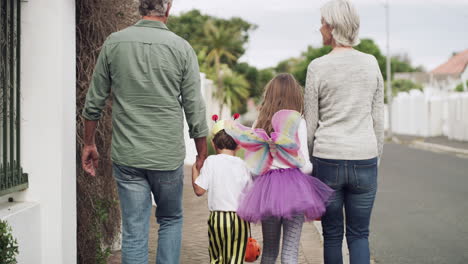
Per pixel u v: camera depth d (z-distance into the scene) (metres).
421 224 7.64
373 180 3.69
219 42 52.31
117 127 3.47
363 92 3.65
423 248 6.23
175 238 3.66
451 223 7.70
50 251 3.80
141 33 3.45
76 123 4.31
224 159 3.88
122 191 3.51
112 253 5.35
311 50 45.38
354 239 3.79
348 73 3.64
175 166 3.48
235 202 3.81
